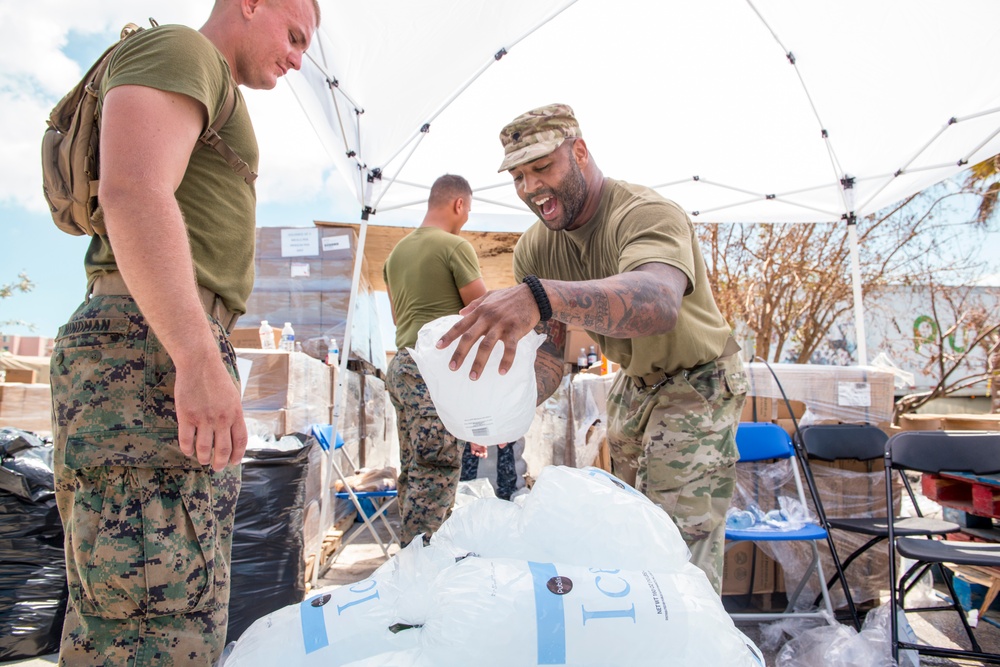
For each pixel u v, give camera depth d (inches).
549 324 78.4
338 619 43.3
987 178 347.6
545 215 78.2
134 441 42.0
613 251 74.2
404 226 198.1
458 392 51.6
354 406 199.8
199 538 43.8
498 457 197.0
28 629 91.6
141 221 38.6
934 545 91.7
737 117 156.6
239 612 97.4
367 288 228.1
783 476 121.7
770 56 139.1
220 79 47.0
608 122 158.7
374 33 119.3
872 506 122.0
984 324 389.1
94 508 41.8
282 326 188.7
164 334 39.1
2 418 130.9
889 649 88.7
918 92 141.7
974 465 99.0
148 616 42.2
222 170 49.8
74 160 44.1
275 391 132.6
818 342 415.2
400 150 146.6
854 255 177.9
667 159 172.1
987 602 110.5
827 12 127.6
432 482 107.1
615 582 40.9
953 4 120.1
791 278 409.1
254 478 100.3
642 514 46.5
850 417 127.7
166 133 41.1
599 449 158.2
